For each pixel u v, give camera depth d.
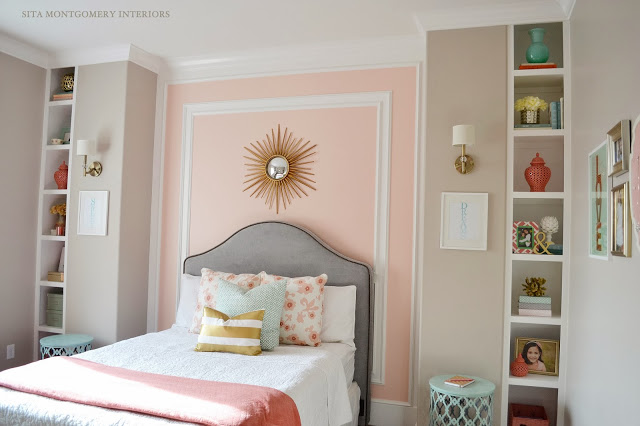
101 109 3.91
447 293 3.12
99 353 2.79
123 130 3.83
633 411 1.75
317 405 2.46
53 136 4.20
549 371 3.09
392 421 3.45
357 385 3.37
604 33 2.22
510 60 3.09
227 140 3.98
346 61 3.69
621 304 1.91
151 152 4.13
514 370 3.05
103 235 3.85
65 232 4.06
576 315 2.73
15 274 3.90
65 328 3.95
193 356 2.78
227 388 2.20
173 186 4.12
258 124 3.90
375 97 3.61
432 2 2.99
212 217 4.00
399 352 3.47
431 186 3.18
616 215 1.97
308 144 3.76
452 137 3.15
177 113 4.14
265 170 3.85
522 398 3.26
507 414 3.04
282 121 3.84
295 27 3.40
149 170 4.11
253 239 3.74
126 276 3.88
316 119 3.75
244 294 3.10
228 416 1.89
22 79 3.92
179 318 3.64
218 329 2.91
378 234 3.56
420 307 3.20
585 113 2.60
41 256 4.10
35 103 4.05
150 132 4.11
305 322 3.16
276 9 3.12
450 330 3.11
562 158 3.31
